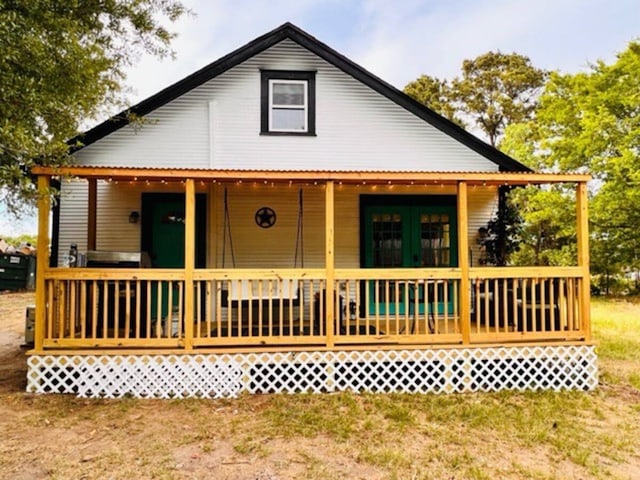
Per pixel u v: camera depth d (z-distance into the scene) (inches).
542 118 708.0
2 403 194.4
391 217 321.7
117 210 301.1
